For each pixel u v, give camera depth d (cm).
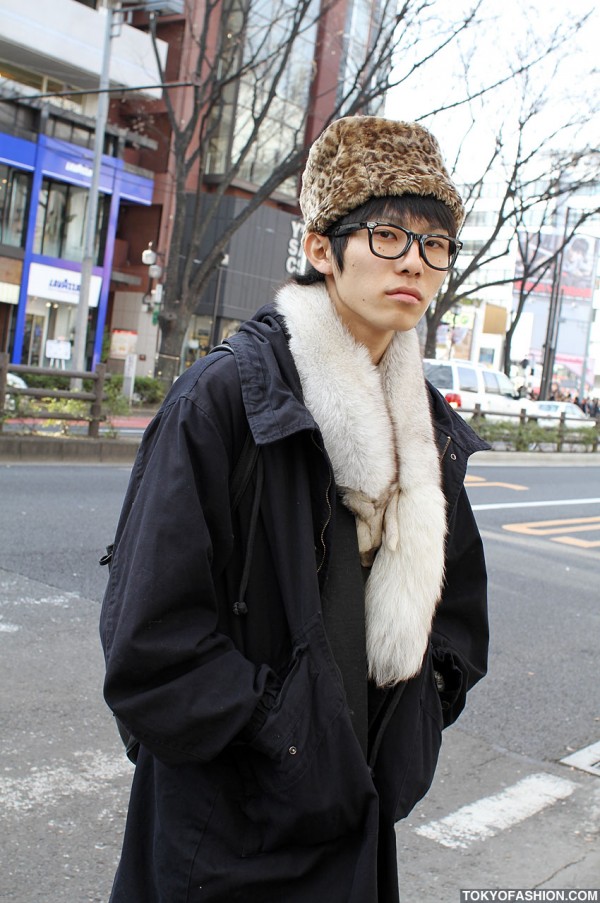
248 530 127
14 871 264
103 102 2027
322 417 130
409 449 137
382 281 131
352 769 121
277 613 128
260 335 134
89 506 816
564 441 2200
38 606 511
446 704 157
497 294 5362
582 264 5259
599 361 6575
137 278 3069
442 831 315
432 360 2100
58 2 2483
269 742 118
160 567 117
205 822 123
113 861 275
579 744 404
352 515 133
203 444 123
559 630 595
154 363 3069
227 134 3039
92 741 354
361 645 130
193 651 117
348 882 122
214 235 3061
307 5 1956
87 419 1208
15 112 2541
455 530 156
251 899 121
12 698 384
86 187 2753
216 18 2894
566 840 314
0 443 1069
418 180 131
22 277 2630
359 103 1772
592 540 972
